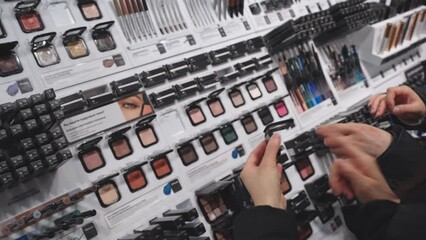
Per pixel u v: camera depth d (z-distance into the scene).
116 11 1.34
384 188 0.92
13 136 0.97
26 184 1.03
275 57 1.68
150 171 1.23
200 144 1.35
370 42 1.96
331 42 1.95
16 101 1.00
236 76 1.51
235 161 1.41
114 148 1.19
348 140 0.96
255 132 1.49
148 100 1.30
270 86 1.61
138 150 1.23
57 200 1.06
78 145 1.14
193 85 1.39
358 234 1.30
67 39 1.21
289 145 1.53
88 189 1.09
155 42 1.39
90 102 1.18
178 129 1.33
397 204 0.92
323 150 1.59
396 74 2.18
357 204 1.25
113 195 1.15
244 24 1.66
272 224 0.82
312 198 1.53
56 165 1.03
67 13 1.25
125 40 1.33
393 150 0.89
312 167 1.59
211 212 1.30
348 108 1.81
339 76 1.91
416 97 1.29
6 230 0.98
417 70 2.30
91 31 1.27
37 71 1.13
